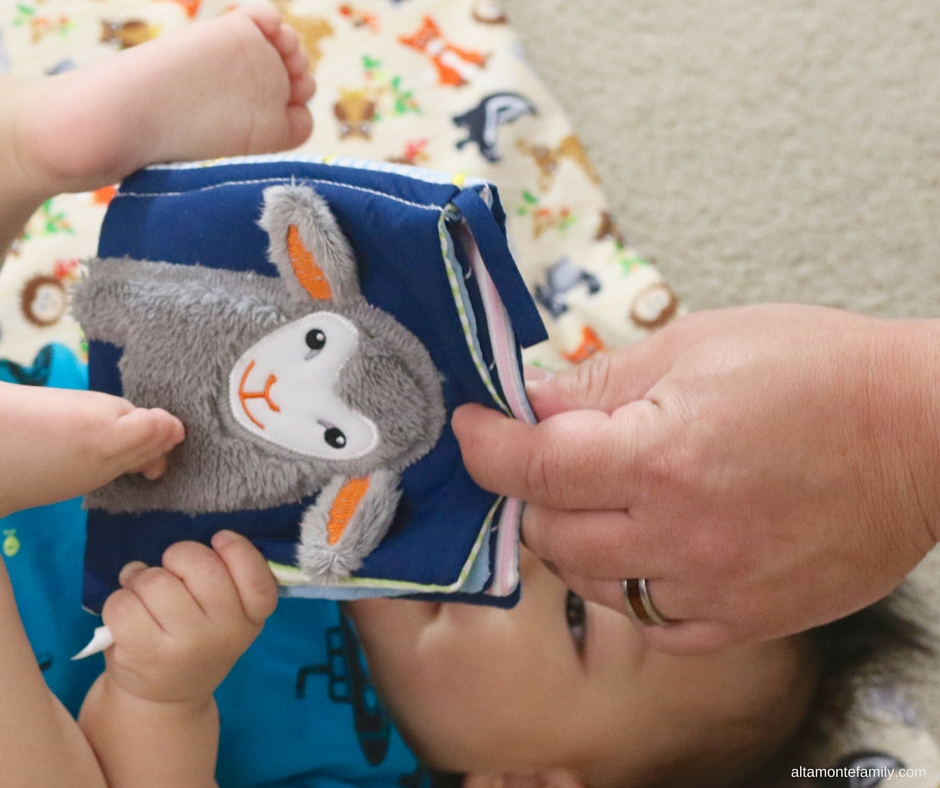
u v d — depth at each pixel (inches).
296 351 22.1
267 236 21.8
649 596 24.7
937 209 47.4
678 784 34.8
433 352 22.0
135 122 25.6
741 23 51.3
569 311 43.2
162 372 23.0
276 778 31.9
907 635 36.2
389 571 23.1
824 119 49.4
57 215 39.2
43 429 21.9
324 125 43.7
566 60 51.1
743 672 32.7
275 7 44.9
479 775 33.5
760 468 22.4
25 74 41.6
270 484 23.5
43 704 24.5
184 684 25.7
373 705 33.4
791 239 47.8
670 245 48.1
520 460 22.3
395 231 19.7
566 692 32.1
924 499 22.5
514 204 44.1
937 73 49.5
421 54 45.6
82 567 30.0
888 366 22.6
